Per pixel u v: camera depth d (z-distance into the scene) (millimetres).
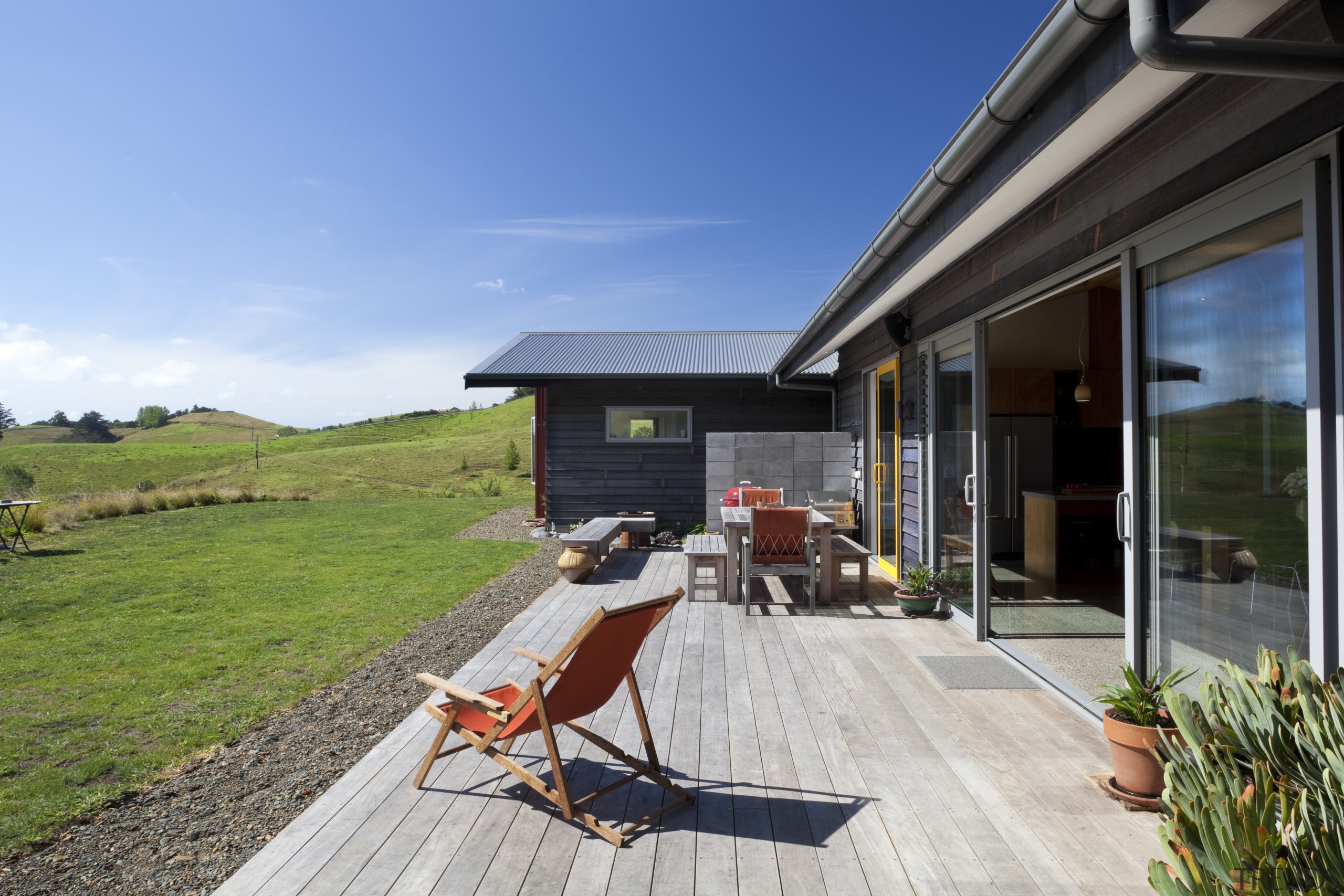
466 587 7152
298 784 2984
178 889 2240
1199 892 1477
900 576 6711
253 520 12648
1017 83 2320
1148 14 1705
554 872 2273
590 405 11164
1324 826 1509
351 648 5023
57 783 3023
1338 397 2006
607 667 2695
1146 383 2941
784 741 3254
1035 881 2180
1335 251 1989
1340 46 1705
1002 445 8531
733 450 9453
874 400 8195
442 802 2750
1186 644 2752
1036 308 8438
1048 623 5266
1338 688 1816
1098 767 2941
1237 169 2318
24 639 5363
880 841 2418
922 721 3469
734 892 2156
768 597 6398
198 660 4785
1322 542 2051
